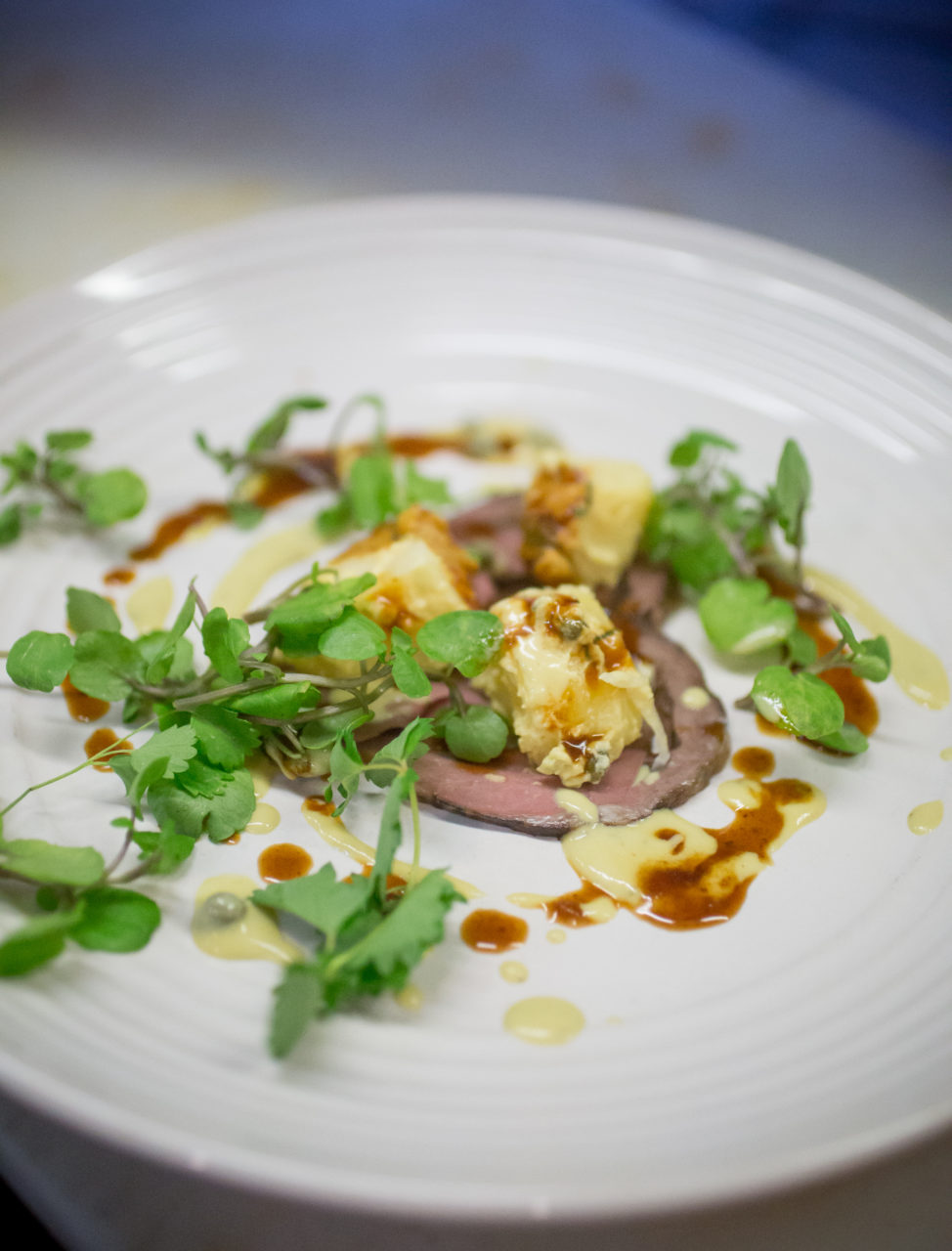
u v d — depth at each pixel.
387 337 0.37
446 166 0.43
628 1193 0.19
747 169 0.44
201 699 0.25
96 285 0.36
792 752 0.28
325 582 0.29
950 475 0.33
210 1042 0.22
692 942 0.24
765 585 0.30
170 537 0.32
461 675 0.28
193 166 0.43
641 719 0.27
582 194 0.42
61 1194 0.21
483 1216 0.19
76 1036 0.21
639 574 0.31
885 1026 0.23
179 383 0.35
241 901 0.24
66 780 0.26
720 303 0.37
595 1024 0.23
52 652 0.26
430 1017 0.23
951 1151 0.21
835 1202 0.21
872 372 0.35
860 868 0.25
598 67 0.49
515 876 0.25
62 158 0.43
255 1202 0.21
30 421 0.34
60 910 0.23
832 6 0.55
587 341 0.37
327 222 0.39
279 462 0.34
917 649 0.30
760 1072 0.22
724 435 0.35
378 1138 0.21
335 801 0.26
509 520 0.32
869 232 0.41
